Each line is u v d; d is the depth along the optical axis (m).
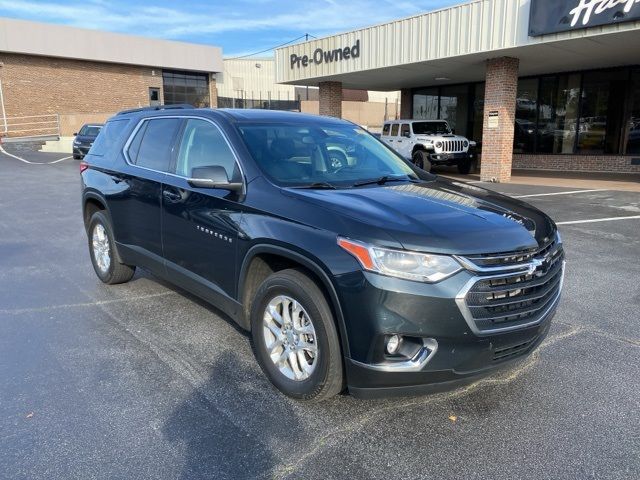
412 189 3.83
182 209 4.24
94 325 4.64
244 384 3.62
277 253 3.32
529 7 13.24
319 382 3.16
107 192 5.34
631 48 14.09
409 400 3.43
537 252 3.14
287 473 2.71
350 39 18.28
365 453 2.87
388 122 20.78
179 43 37.78
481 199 3.77
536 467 2.76
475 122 22.36
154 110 5.24
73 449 2.88
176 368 3.84
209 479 2.65
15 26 31.34
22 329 4.53
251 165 3.79
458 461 2.81
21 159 25.19
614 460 2.82
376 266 2.84
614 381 3.68
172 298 5.37
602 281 5.98
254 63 42.44
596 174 18.22
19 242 7.93
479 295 2.88
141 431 3.06
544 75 20.20
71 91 34.44
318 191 3.56
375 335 2.84
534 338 3.30
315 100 44.53
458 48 14.94
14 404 3.33
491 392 3.53
